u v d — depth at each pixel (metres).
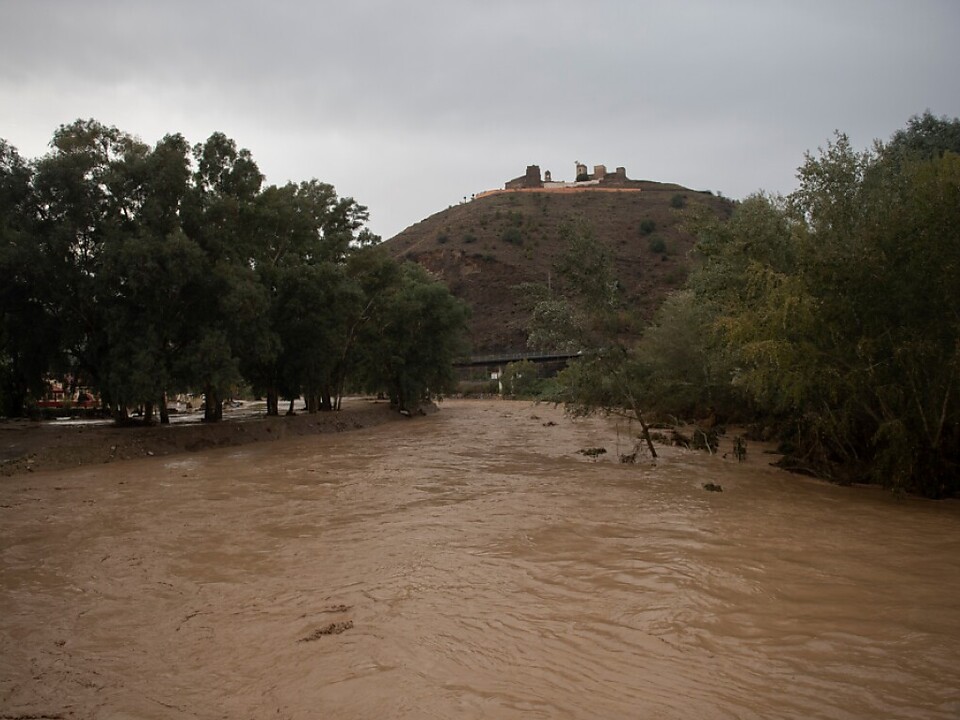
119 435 26.14
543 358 90.25
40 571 9.44
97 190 27.41
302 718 4.87
